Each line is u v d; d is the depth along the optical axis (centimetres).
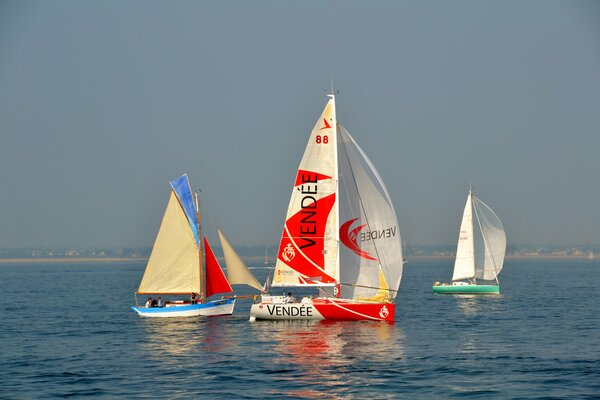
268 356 5347
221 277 7569
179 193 7550
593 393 4241
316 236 6612
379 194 6644
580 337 6372
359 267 6662
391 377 4662
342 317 6700
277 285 6675
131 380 4641
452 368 4916
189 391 4344
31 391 4384
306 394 4266
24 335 6831
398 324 7306
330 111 6575
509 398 4150
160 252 7531
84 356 5528
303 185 6606
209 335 6381
